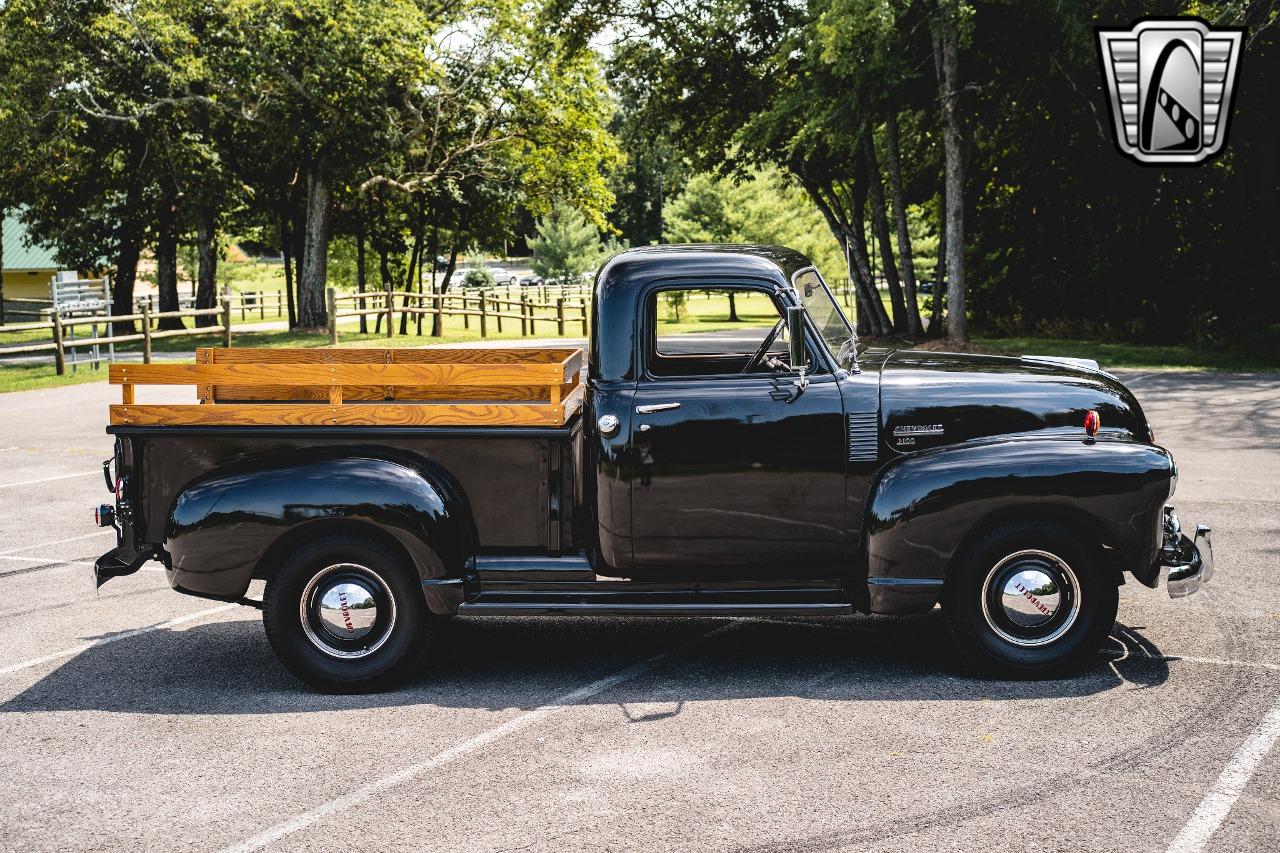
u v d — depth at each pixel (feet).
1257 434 42.78
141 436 19.15
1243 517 29.43
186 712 18.39
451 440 19.01
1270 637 20.33
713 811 14.20
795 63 92.48
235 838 13.91
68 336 106.73
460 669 20.30
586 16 100.94
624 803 14.52
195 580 18.78
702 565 19.21
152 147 118.83
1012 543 18.29
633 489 18.90
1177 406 50.65
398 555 18.76
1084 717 16.96
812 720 17.20
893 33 78.43
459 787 15.20
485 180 130.31
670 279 18.95
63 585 26.48
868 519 18.62
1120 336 93.15
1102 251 97.04
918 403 18.98
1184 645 20.06
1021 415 19.15
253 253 311.27
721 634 22.03
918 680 18.85
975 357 21.61
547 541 19.25
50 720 18.10
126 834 14.10
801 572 19.42
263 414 19.01
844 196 109.70
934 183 108.37
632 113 111.55
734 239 162.09
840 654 20.47
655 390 18.93
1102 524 18.04
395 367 19.11
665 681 19.29
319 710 18.38
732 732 16.81
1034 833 13.39
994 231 105.19
